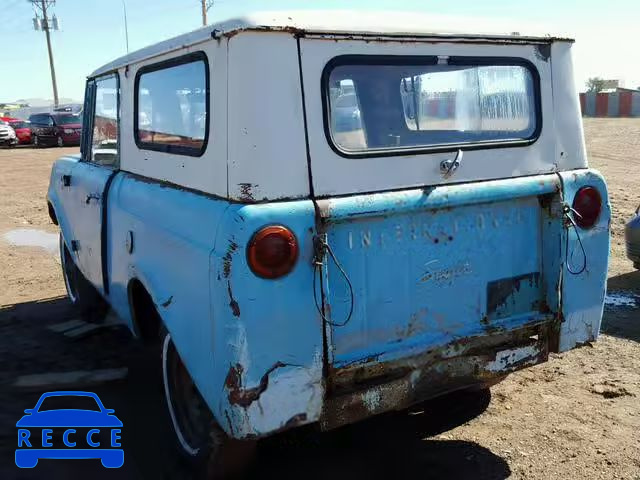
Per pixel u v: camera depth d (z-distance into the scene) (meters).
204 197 2.71
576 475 3.14
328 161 2.57
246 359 2.43
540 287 3.16
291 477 3.18
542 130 3.08
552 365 4.45
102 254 4.09
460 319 2.95
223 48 2.52
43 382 4.20
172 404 3.29
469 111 3.17
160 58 3.15
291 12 2.57
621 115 41.38
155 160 3.33
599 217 3.18
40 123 29.52
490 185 2.90
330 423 2.65
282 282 2.46
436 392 2.90
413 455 3.37
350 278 2.64
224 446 2.90
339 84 2.66
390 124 2.90
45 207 12.40
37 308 6.04
